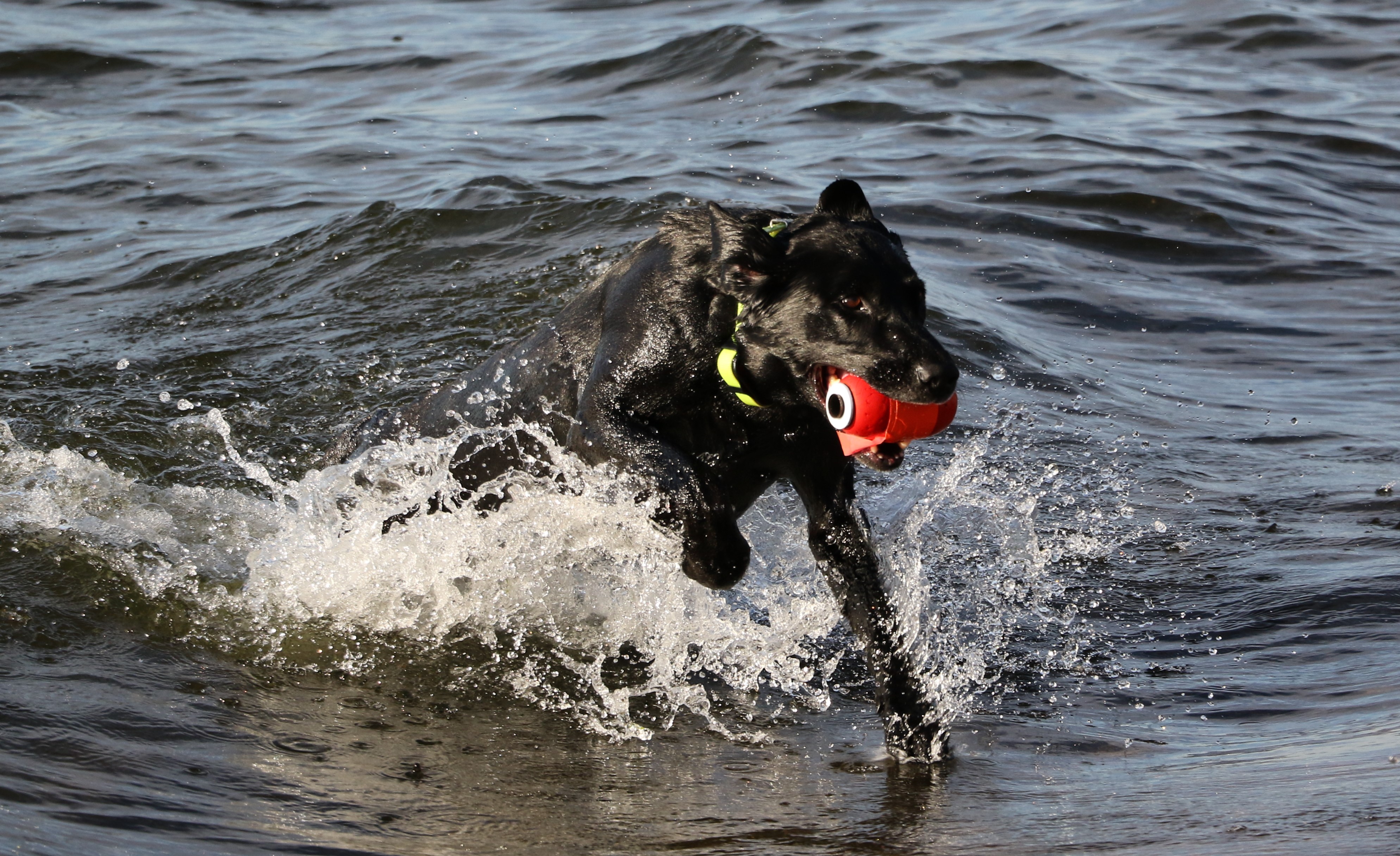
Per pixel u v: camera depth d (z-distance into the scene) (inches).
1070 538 338.6
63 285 516.1
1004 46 861.2
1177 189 636.1
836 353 230.1
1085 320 513.7
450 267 515.5
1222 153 693.9
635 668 271.0
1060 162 659.4
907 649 244.5
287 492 332.2
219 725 227.6
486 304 479.2
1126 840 178.2
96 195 623.2
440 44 888.3
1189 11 938.7
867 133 697.6
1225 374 475.5
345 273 514.6
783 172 621.9
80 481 343.0
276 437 393.1
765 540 332.2
